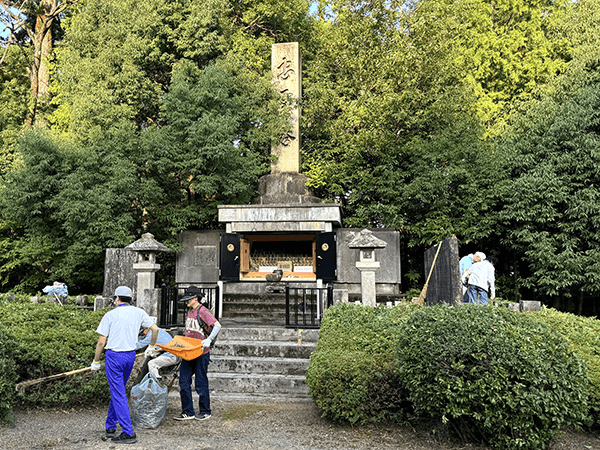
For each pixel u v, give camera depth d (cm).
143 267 815
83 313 688
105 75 1347
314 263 1338
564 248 1252
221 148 1216
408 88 1334
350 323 643
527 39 1584
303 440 450
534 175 1246
